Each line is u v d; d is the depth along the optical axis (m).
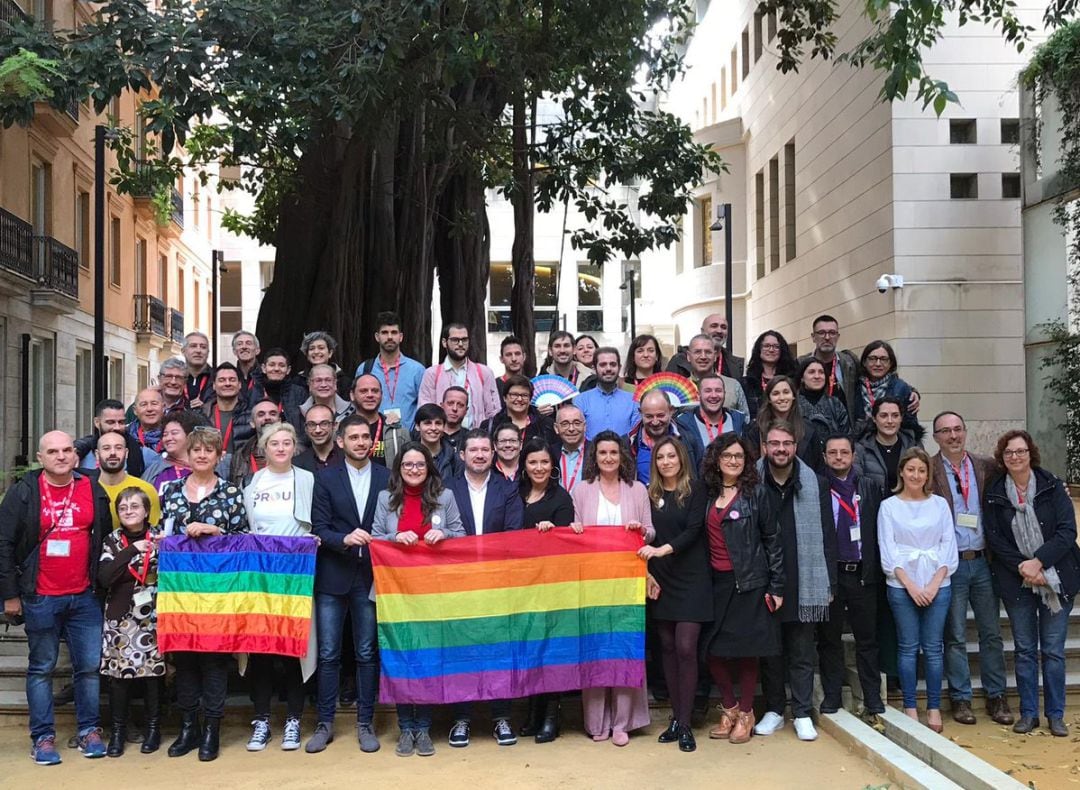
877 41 8.84
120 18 8.64
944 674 7.07
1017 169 17.69
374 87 8.95
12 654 7.39
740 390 7.83
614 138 14.61
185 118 8.45
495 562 6.34
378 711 6.74
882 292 18.38
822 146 22.17
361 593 6.31
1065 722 6.99
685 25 15.21
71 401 20.45
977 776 5.43
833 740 6.39
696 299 31.39
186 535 6.12
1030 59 17.22
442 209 14.74
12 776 5.74
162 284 30.92
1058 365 16.25
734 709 6.46
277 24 8.84
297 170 13.56
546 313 37.59
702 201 32.03
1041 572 6.55
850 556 6.62
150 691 6.20
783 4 13.45
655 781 5.62
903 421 7.92
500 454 6.55
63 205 19.94
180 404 7.95
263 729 6.24
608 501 6.54
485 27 10.02
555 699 6.49
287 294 13.30
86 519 6.10
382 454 7.11
